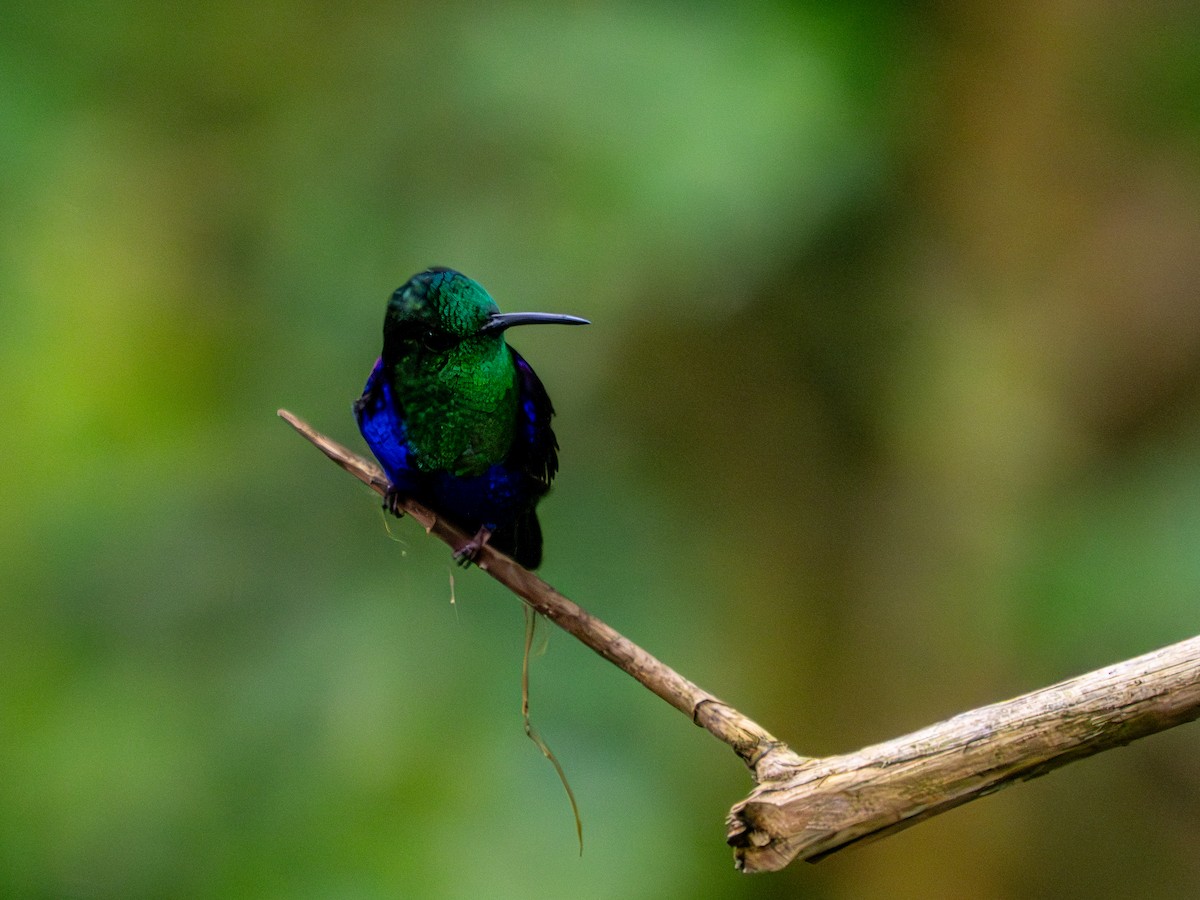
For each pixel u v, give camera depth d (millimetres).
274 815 10648
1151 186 11859
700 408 11633
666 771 11031
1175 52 11617
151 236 12258
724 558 11758
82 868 10695
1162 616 11172
